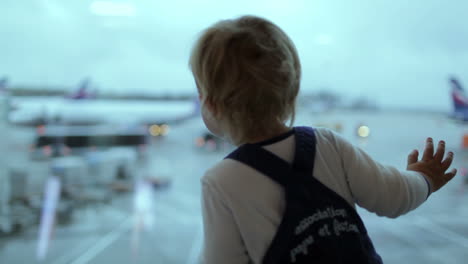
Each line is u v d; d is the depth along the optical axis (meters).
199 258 0.70
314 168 0.65
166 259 3.82
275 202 0.62
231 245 0.64
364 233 0.68
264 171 0.62
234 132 0.67
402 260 2.80
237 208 0.62
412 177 0.72
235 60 0.62
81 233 4.52
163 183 6.61
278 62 0.63
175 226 4.89
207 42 0.66
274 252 0.60
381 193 0.68
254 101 0.63
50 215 4.99
